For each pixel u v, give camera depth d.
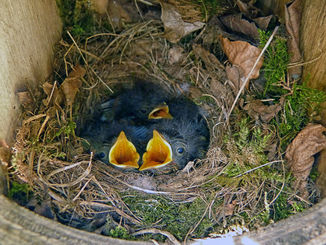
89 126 0.21
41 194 0.16
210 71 0.20
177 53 0.21
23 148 0.16
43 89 0.17
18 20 0.16
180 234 0.16
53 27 0.19
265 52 0.18
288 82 0.17
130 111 0.22
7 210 0.14
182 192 0.17
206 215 0.16
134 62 0.21
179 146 0.20
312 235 0.14
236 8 0.20
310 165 0.16
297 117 0.17
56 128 0.18
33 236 0.14
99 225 0.16
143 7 0.22
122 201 0.17
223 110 0.19
